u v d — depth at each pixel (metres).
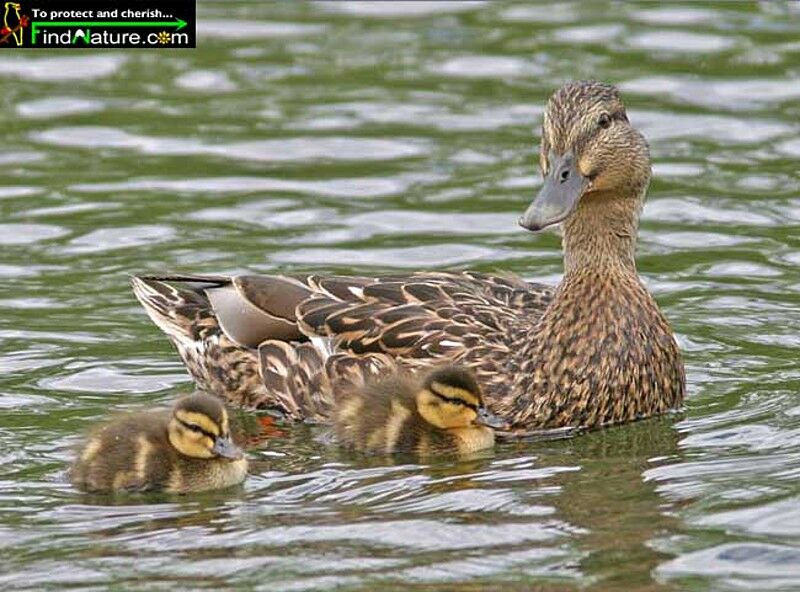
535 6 24.38
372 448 13.30
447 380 13.09
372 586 10.63
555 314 13.75
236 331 14.51
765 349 15.23
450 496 12.19
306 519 11.81
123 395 14.42
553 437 13.58
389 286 14.38
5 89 21.83
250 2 24.53
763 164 19.44
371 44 23.31
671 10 24.00
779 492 11.97
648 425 13.69
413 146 20.20
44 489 12.51
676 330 15.63
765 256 17.30
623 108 14.11
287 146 20.23
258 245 17.62
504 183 19.16
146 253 17.42
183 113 21.22
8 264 17.14
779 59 22.23
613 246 13.91
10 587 10.73
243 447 13.51
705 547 11.11
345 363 13.93
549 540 11.30
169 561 11.09
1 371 14.81
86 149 20.17
